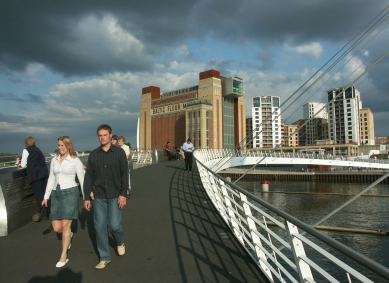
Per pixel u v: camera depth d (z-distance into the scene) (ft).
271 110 552.00
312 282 10.25
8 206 23.02
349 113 350.02
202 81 435.53
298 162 172.04
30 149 25.71
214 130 420.77
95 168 16.60
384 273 6.01
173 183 47.57
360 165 185.16
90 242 20.74
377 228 85.46
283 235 67.10
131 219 26.45
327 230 84.53
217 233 22.54
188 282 14.78
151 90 517.55
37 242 20.77
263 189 170.09
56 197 17.21
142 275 15.56
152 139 503.20
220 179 24.02
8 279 15.19
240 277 15.35
